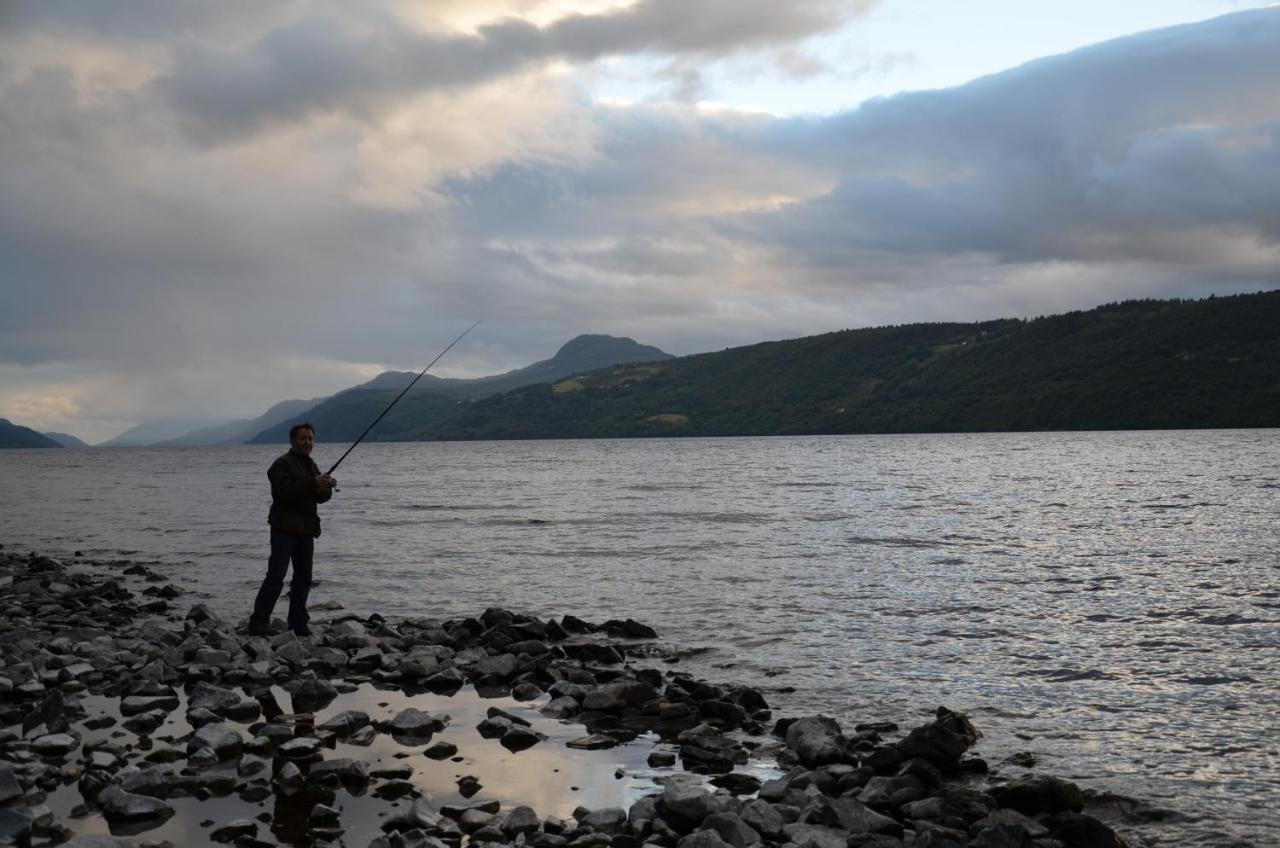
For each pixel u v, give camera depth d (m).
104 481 69.56
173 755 6.96
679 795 5.78
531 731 7.61
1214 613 12.81
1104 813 6.01
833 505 35.31
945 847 5.10
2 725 7.94
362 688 9.52
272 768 6.74
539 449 185.38
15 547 25.42
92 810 5.81
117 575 19.09
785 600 14.66
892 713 8.50
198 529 29.61
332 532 26.88
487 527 28.09
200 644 10.71
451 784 6.46
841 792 6.46
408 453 167.62
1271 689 8.94
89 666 9.85
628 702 8.73
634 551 21.50
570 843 5.29
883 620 12.88
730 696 8.79
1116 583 15.66
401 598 15.68
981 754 7.25
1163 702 8.61
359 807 5.93
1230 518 27.55
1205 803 6.15
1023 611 13.27
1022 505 34.00
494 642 11.52
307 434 11.92
